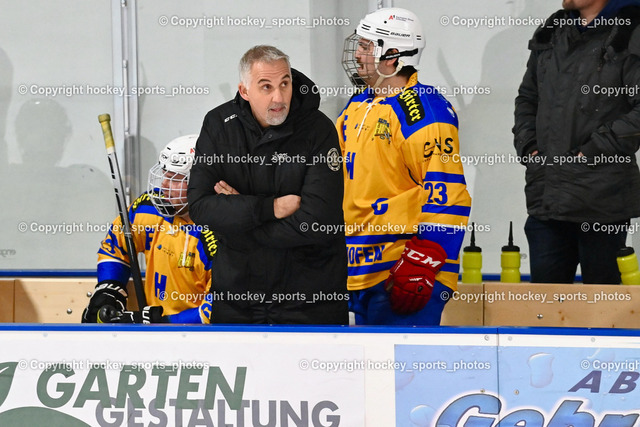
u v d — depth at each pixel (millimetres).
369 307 11008
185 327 8719
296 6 15484
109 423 8805
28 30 15805
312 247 9156
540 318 12336
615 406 8523
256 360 8711
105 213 16078
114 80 15812
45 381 8805
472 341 8602
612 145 11883
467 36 15305
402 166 10742
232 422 8750
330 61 15531
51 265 16094
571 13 12250
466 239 15570
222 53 15695
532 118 13031
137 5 15664
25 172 16062
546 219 12578
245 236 9016
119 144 15891
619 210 12242
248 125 9070
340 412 8695
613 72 12000
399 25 10727
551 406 8570
